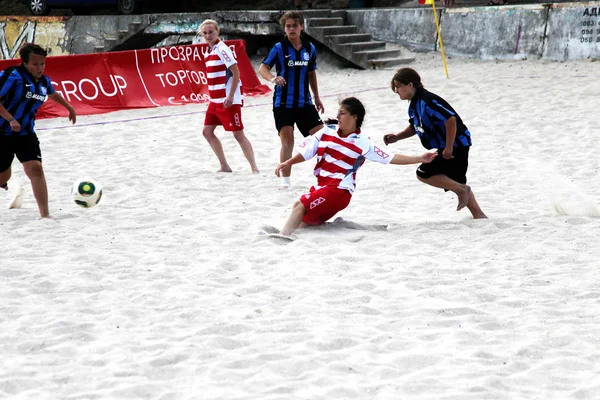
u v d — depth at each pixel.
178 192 12.21
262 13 29.23
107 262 8.41
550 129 16.69
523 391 5.34
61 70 20.91
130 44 32.84
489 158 14.44
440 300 7.16
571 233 9.26
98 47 33.06
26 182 13.16
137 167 14.41
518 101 20.00
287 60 12.12
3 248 8.97
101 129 18.55
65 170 14.16
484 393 5.26
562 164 13.58
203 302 7.17
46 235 9.58
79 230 9.88
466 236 9.30
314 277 7.86
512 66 25.80
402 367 5.77
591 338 6.18
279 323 6.61
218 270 8.10
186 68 23.30
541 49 26.55
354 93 22.98
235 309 6.96
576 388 5.34
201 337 6.27
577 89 20.78
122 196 12.15
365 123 18.44
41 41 35.88
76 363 5.87
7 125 10.09
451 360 5.83
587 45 25.53
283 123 12.24
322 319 6.70
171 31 31.33
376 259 8.44
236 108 13.34
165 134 17.83
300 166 14.31
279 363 5.76
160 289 7.57
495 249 8.80
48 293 7.50
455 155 9.77
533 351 5.96
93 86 21.36
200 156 15.40
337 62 29.45
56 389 5.42
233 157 15.30
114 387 5.43
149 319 6.79
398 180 12.90
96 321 6.73
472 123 17.94
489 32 27.61
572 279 7.66
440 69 26.75
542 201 11.23
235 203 11.43
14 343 6.26
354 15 30.80
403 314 6.83
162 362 5.83
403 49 29.59
